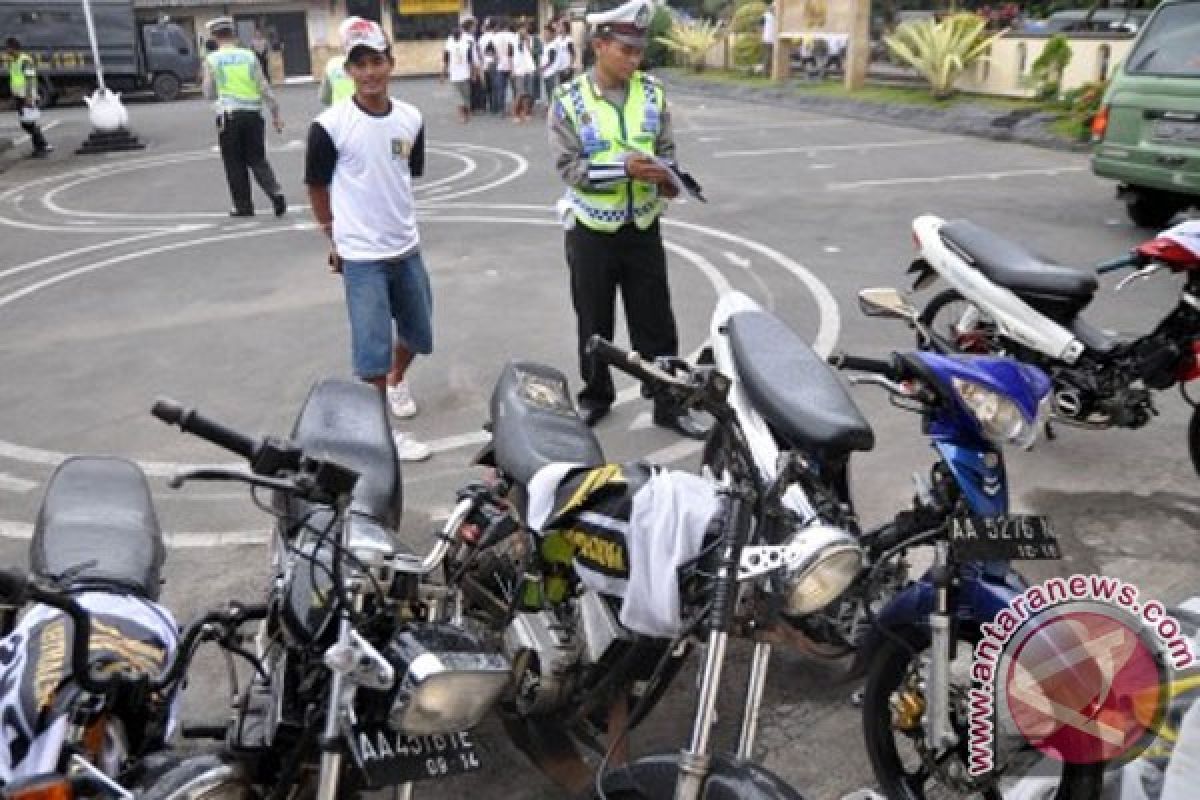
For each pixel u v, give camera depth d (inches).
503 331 290.5
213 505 196.9
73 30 1040.8
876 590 119.7
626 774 95.6
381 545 98.3
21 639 94.3
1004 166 518.9
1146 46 357.7
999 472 113.7
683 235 394.0
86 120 913.5
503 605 123.4
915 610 112.1
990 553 103.1
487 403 240.7
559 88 205.9
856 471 204.8
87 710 88.8
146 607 102.0
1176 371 192.2
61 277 366.3
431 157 617.6
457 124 789.9
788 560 90.4
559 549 113.1
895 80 819.4
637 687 115.6
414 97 1034.7
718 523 100.1
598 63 202.7
